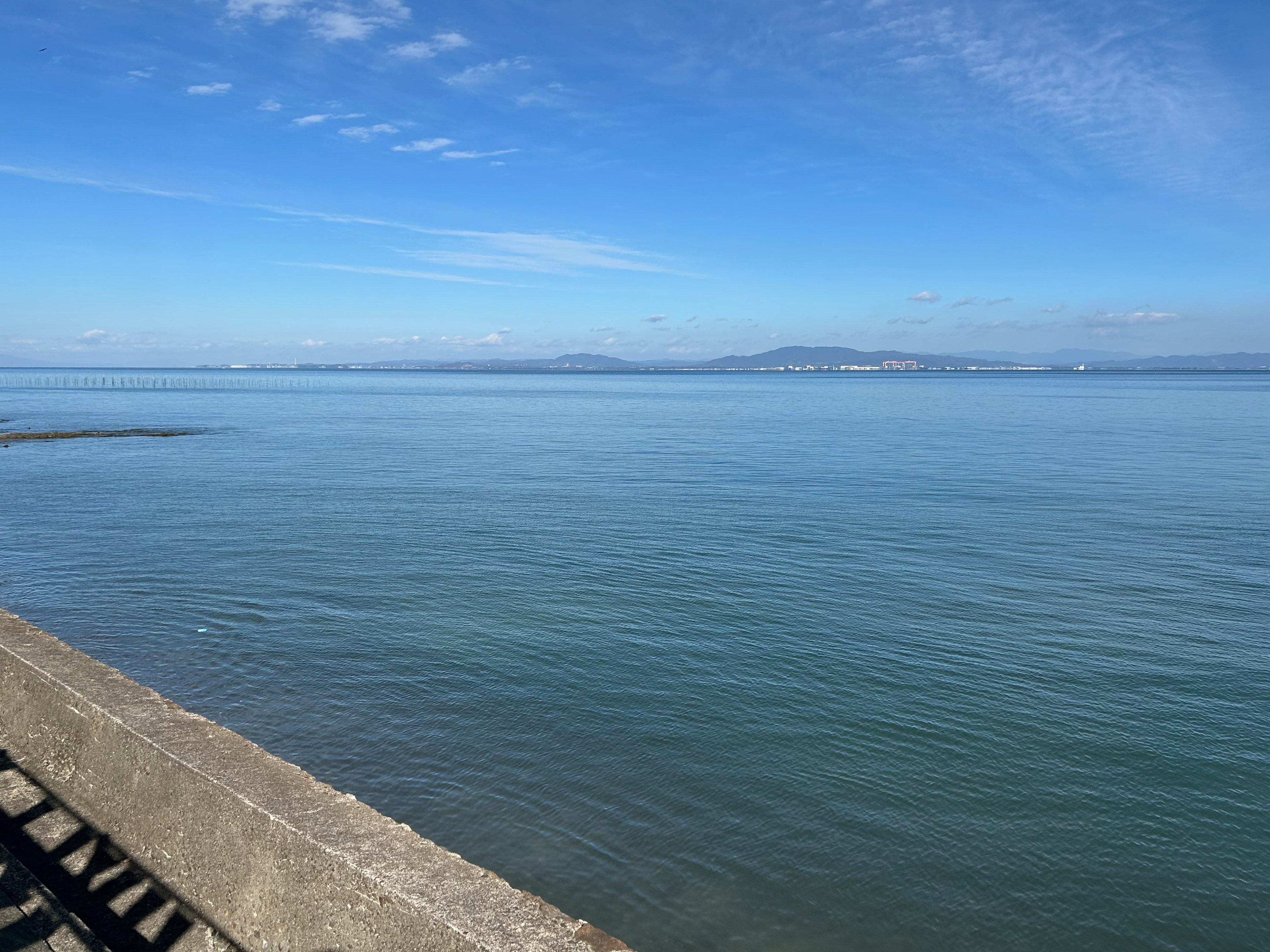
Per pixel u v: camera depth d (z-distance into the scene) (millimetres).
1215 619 13547
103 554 17641
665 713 9953
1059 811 8023
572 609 13852
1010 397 117062
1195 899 6863
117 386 162000
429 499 25484
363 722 9531
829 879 6961
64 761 5086
